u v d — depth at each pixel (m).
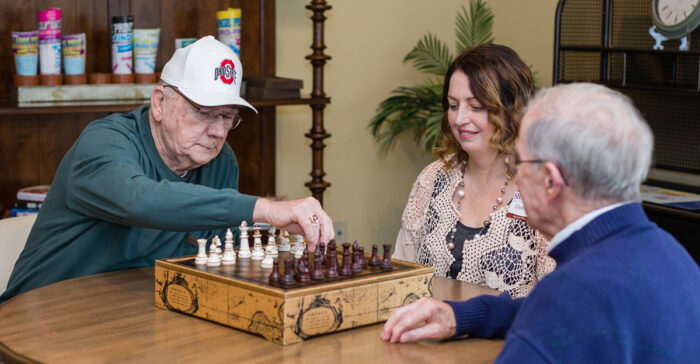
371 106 3.95
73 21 2.97
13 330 1.43
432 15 4.10
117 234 1.90
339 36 3.78
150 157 1.95
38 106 2.61
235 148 3.44
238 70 1.95
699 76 2.83
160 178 1.97
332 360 1.29
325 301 1.39
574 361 1.01
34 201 2.78
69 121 3.04
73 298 1.64
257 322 1.38
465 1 4.20
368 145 3.97
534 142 1.12
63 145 3.04
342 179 3.91
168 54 3.19
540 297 1.06
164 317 1.51
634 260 1.06
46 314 1.52
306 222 1.57
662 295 1.05
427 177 2.15
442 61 3.96
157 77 2.95
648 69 3.28
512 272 1.90
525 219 1.91
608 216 1.10
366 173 3.99
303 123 3.70
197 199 1.59
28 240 2.01
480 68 1.91
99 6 3.02
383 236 4.11
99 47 3.04
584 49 3.20
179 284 1.52
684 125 3.25
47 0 2.90
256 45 3.42
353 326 1.44
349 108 3.87
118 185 1.67
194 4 3.22
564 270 1.07
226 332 1.42
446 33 4.18
